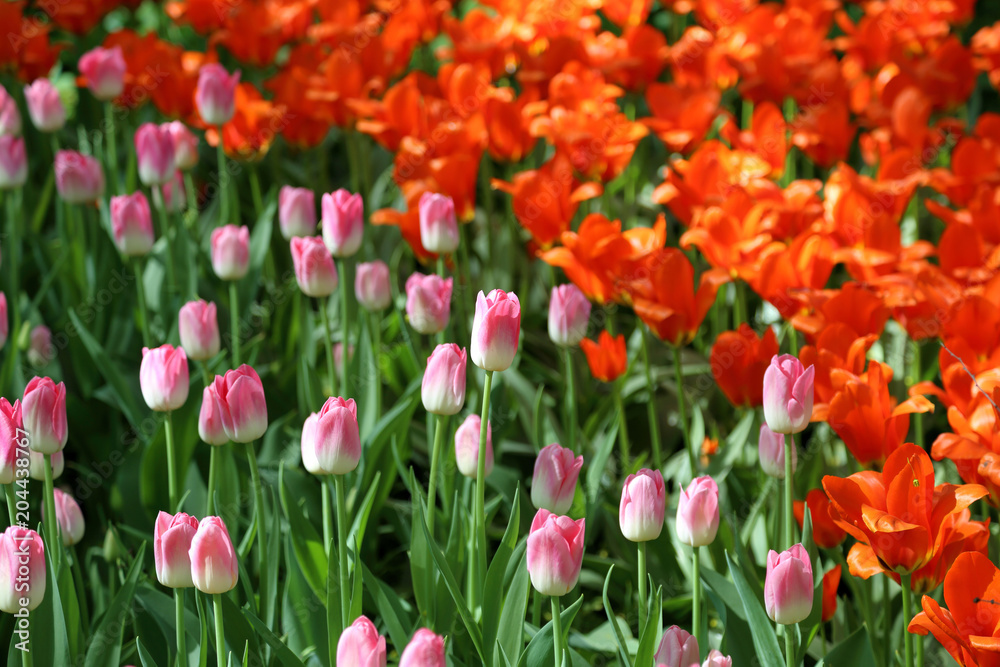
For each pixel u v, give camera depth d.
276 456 3.28
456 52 3.85
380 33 4.68
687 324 3.12
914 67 3.79
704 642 2.95
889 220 3.16
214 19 4.36
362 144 4.14
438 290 3.11
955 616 2.80
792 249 3.14
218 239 3.21
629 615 3.20
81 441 3.41
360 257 3.54
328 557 2.91
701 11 4.45
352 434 2.85
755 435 3.33
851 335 3.03
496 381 3.29
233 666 2.88
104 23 5.77
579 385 3.51
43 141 4.41
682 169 3.37
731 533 3.08
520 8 4.06
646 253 3.13
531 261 4.02
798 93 3.72
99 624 3.00
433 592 3.02
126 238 3.25
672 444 3.49
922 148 3.52
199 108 3.47
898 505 2.83
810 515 2.95
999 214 3.30
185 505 3.19
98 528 3.31
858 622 3.12
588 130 3.43
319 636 2.97
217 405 2.96
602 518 3.30
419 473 3.40
